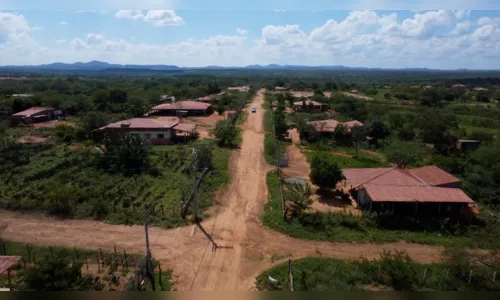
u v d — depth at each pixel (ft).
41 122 238.68
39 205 103.30
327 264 78.13
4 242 85.51
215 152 164.96
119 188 116.67
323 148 185.26
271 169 146.92
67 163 137.90
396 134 212.84
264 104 352.69
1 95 314.96
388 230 95.20
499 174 130.31
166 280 71.77
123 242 86.53
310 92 451.94
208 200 110.83
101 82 638.94
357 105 300.20
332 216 99.50
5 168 132.57
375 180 111.34
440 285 71.20
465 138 204.74
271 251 83.92
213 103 323.57
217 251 83.35
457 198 102.32
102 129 183.11
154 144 182.29
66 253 81.00
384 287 70.74
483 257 78.74
